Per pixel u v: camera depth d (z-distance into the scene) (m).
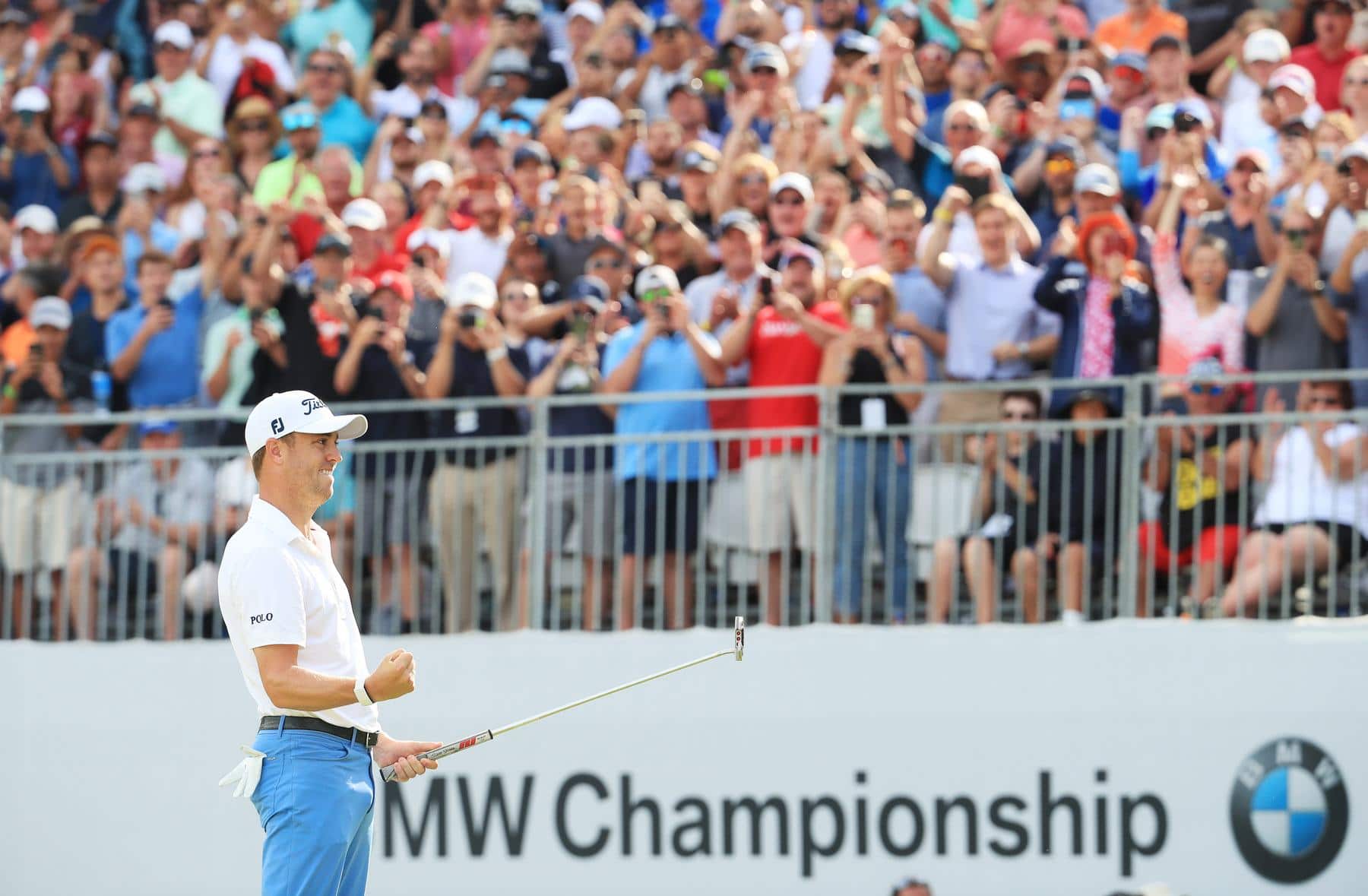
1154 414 30.39
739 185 35.53
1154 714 29.50
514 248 34.34
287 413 18.67
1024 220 33.84
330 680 17.95
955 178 35.09
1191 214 32.56
